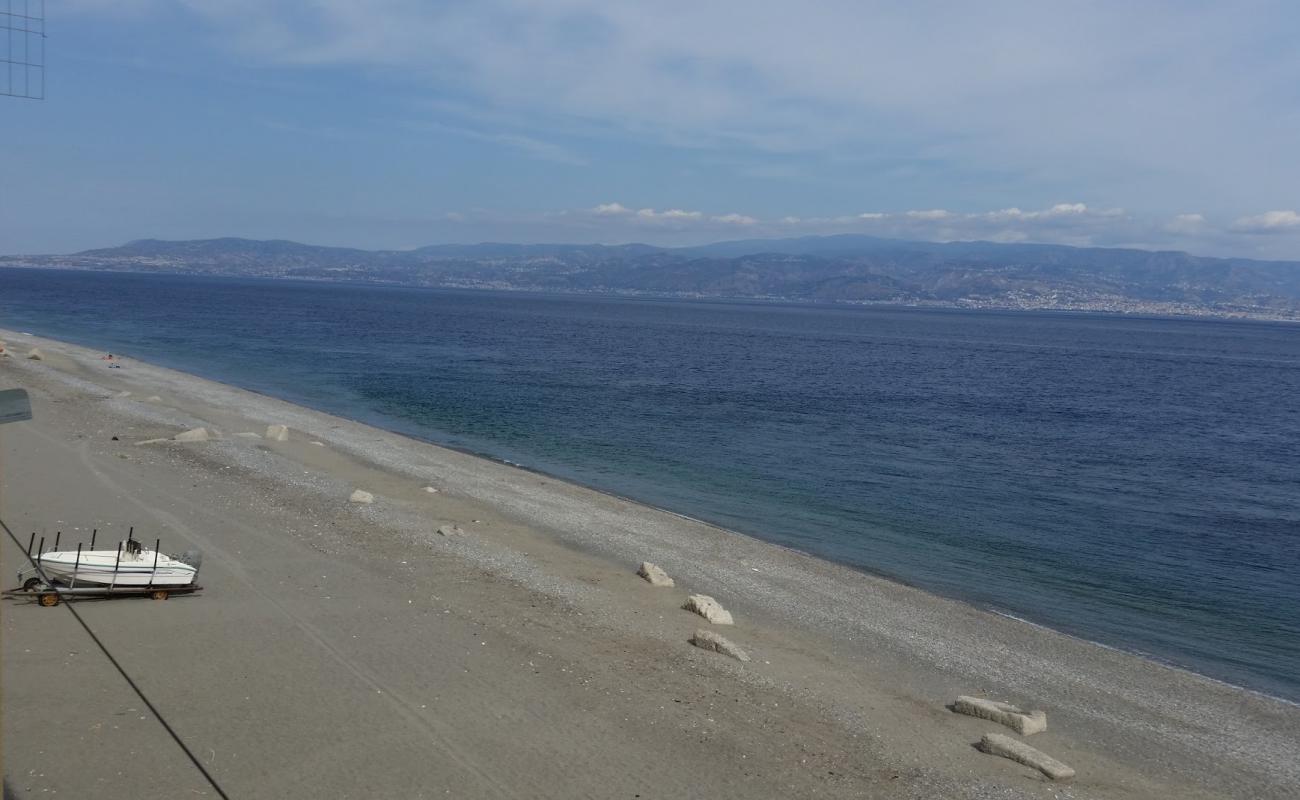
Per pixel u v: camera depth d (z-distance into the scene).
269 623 16.94
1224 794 13.86
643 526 27.69
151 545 21.17
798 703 15.38
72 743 12.14
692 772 12.72
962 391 73.56
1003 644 19.91
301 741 12.71
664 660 16.69
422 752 12.67
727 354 103.94
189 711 13.30
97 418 37.66
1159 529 31.89
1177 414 64.19
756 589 22.28
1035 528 31.27
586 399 59.28
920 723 15.22
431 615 18.08
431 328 127.44
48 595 16.83
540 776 12.30
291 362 75.38
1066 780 13.56
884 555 27.22
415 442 39.88
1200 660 20.45
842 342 136.38
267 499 26.58
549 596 19.89
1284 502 37.06
